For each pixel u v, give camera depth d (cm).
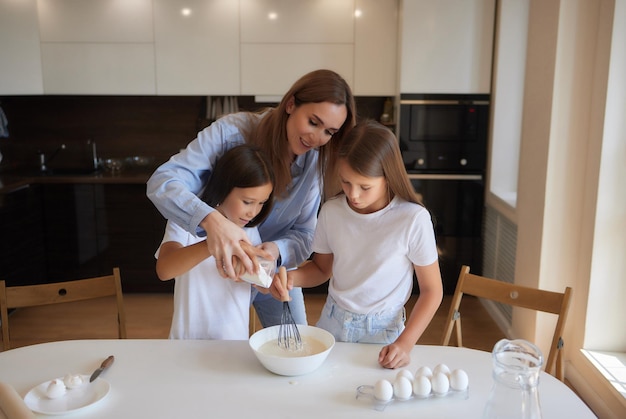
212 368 138
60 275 400
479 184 391
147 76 403
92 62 400
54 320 361
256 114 181
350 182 148
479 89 381
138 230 395
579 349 265
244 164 154
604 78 241
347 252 160
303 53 401
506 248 347
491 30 374
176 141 452
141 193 391
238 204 157
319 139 160
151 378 134
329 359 143
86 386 130
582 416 120
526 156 293
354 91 406
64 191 389
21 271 362
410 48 377
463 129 385
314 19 397
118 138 451
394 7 395
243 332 168
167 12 395
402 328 161
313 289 404
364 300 159
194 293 164
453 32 375
